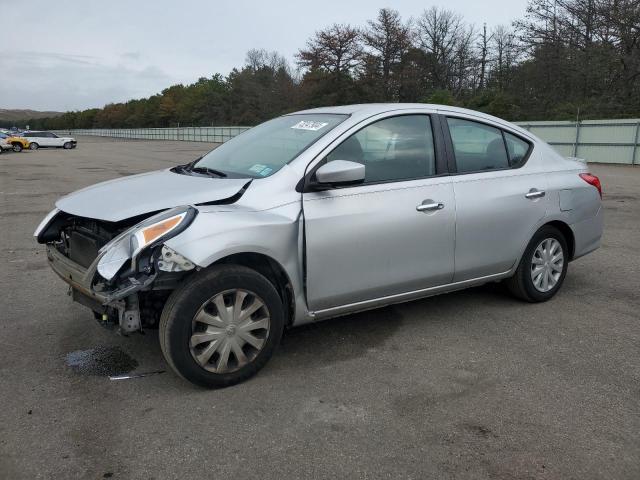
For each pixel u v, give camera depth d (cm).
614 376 356
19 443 281
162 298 348
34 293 526
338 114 410
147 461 267
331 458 270
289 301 364
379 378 353
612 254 683
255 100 7544
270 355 351
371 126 392
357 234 370
